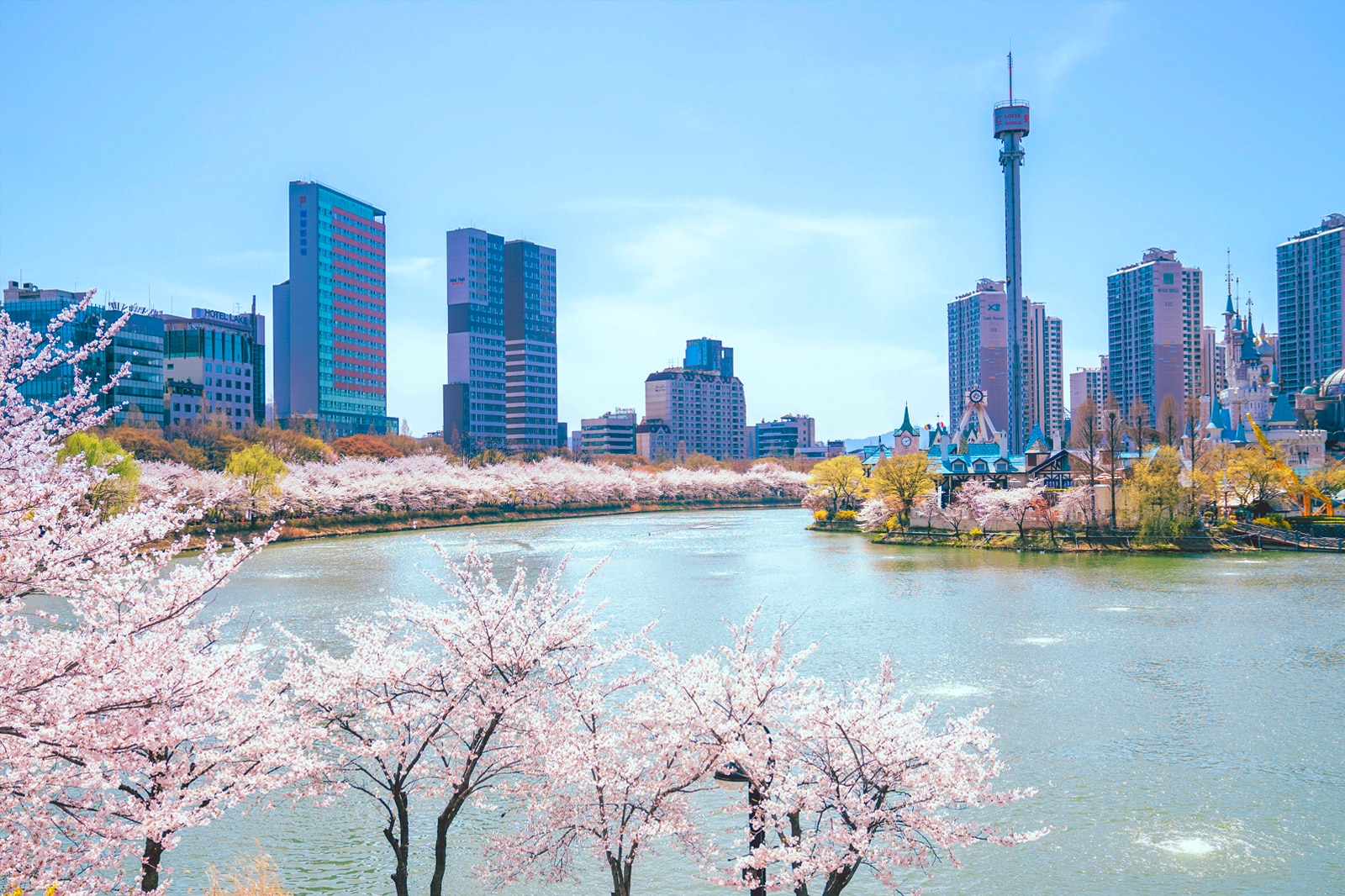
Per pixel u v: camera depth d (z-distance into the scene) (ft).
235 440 618.44
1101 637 234.79
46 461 57.82
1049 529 447.83
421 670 87.71
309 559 415.85
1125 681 192.24
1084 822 125.90
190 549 415.23
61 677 55.36
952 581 340.39
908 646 225.56
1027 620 258.78
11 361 55.57
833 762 79.51
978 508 478.18
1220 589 309.42
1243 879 110.52
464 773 84.58
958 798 76.59
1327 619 254.47
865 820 74.28
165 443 536.42
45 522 57.00
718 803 128.88
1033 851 117.80
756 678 82.38
